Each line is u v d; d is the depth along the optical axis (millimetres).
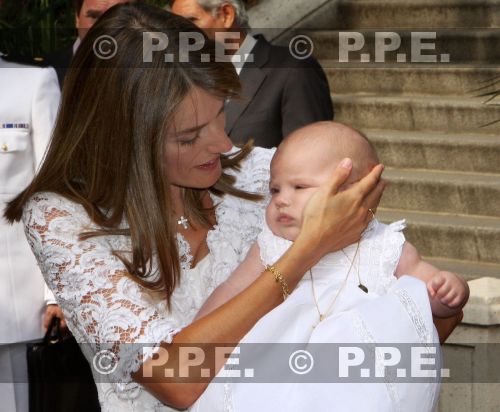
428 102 7246
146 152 2605
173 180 2699
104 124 2635
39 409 4023
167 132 2598
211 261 2896
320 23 8336
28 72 4289
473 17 7859
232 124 5402
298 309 2607
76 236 2643
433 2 7961
